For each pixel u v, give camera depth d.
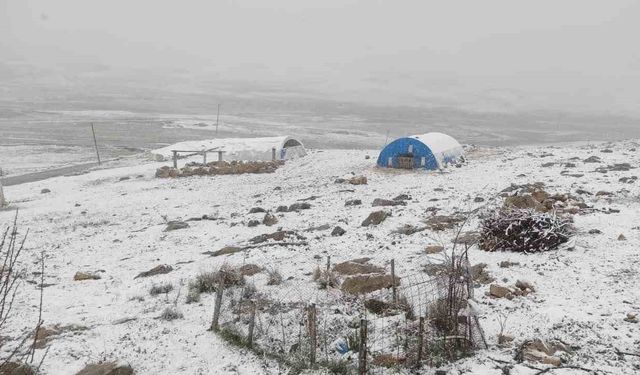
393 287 11.48
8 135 66.12
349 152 47.72
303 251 16.91
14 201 33.06
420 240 16.73
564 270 12.91
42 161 50.56
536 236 14.58
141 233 22.97
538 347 8.98
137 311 12.66
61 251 20.41
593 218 17.44
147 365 9.61
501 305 11.09
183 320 11.82
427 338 9.49
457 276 10.03
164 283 14.62
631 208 18.62
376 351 9.52
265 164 41.53
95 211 29.30
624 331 9.60
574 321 10.08
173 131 74.31
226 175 39.81
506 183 26.86
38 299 13.78
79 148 57.97
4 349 10.15
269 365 9.48
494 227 15.12
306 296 12.62
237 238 20.44
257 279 14.38
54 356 9.90
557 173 28.62
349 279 12.68
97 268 17.62
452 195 24.81
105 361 9.44
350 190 29.39
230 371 9.35
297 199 28.50
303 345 10.06
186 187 35.50
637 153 34.94
